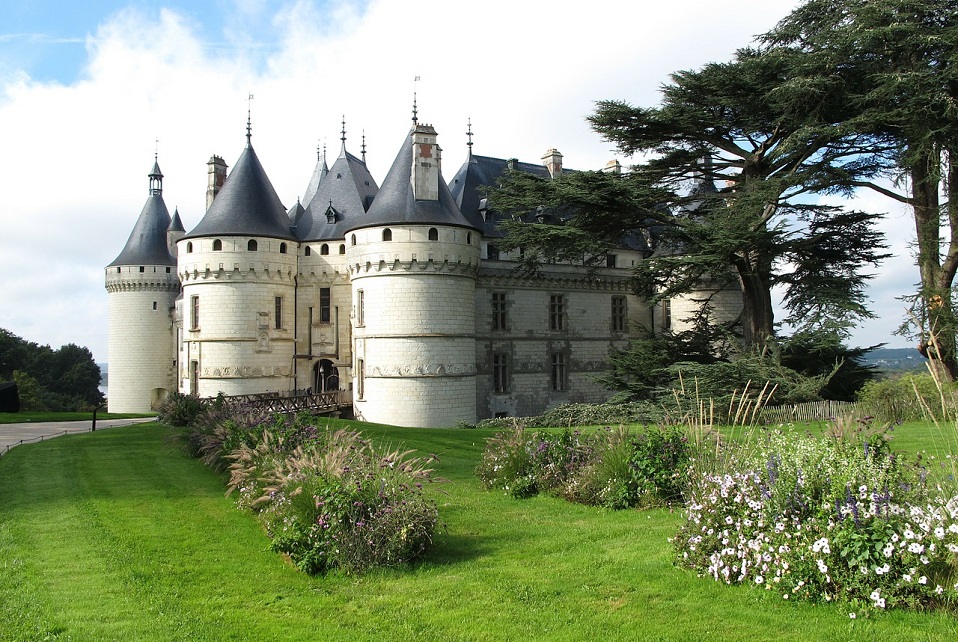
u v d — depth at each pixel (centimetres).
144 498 1375
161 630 743
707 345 3198
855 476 820
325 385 3994
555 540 1058
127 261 5672
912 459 1247
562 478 1395
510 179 3284
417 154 3506
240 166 3878
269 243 3775
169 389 5709
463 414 3522
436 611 784
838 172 2675
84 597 838
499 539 1082
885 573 709
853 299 2820
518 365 4144
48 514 1241
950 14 2545
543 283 4238
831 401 2664
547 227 3012
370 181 4494
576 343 4359
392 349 3438
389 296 3453
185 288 3831
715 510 872
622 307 4575
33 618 773
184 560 983
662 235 3038
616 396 3189
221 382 3688
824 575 734
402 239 3434
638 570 885
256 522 1195
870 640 643
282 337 3838
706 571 841
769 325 3027
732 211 2798
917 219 2866
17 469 1703
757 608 738
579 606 779
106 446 2088
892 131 2712
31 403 6556
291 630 742
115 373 5700
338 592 860
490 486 1477
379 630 738
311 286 3972
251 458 1340
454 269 3494
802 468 852
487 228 4106
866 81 2636
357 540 943
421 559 981
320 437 1466
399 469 1081
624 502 1254
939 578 700
